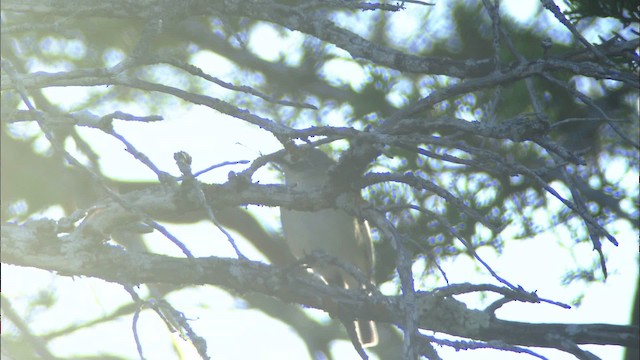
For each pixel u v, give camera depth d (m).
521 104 13.06
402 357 7.31
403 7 7.94
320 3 8.38
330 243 13.38
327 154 13.00
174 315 7.41
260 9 8.42
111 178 13.30
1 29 7.84
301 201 8.40
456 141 7.71
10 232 8.20
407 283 7.64
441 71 8.34
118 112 7.61
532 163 13.40
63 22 7.95
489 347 7.34
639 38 8.13
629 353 11.84
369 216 8.19
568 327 8.52
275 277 8.45
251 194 8.45
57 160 13.31
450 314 8.52
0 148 13.44
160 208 8.41
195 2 8.19
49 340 14.13
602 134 13.68
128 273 8.35
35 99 9.98
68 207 13.34
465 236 13.18
